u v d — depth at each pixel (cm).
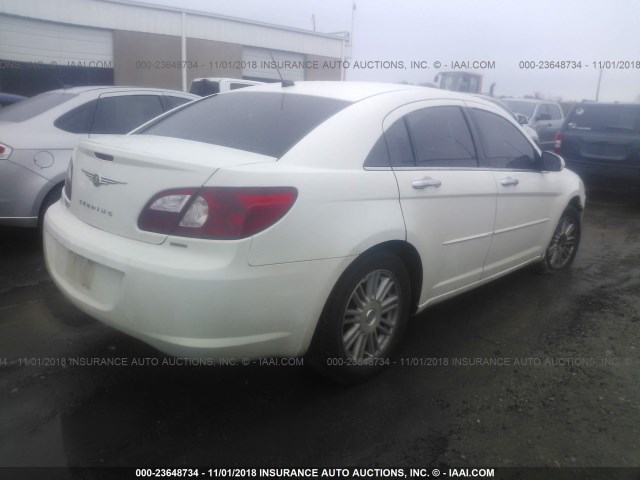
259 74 2033
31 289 418
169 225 235
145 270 233
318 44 2161
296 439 257
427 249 318
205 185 232
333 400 289
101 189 262
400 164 306
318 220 254
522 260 435
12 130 482
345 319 283
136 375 304
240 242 230
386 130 304
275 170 246
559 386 313
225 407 279
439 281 342
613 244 634
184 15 1803
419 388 304
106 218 258
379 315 303
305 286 253
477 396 299
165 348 239
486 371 326
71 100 527
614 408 293
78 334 348
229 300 230
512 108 1513
